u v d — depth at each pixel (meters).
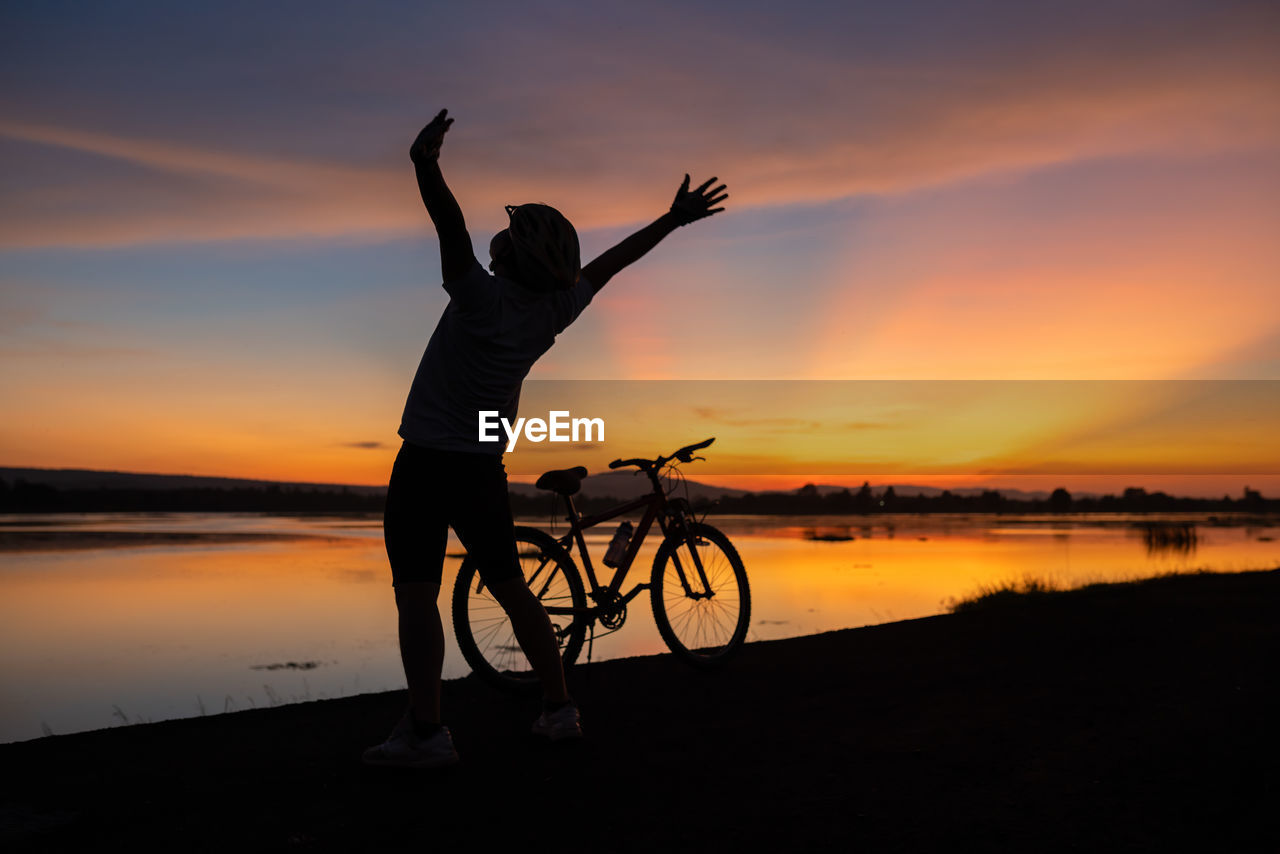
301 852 2.03
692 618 4.23
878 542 47.00
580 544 3.90
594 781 2.53
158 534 57.03
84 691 10.99
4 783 2.51
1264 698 3.26
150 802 2.36
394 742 2.60
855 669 4.06
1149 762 2.60
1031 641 4.62
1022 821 2.19
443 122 2.12
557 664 2.90
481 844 2.08
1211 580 7.60
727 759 2.73
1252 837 2.06
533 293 2.55
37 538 50.91
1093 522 87.44
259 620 18.05
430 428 2.55
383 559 36.28
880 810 2.28
